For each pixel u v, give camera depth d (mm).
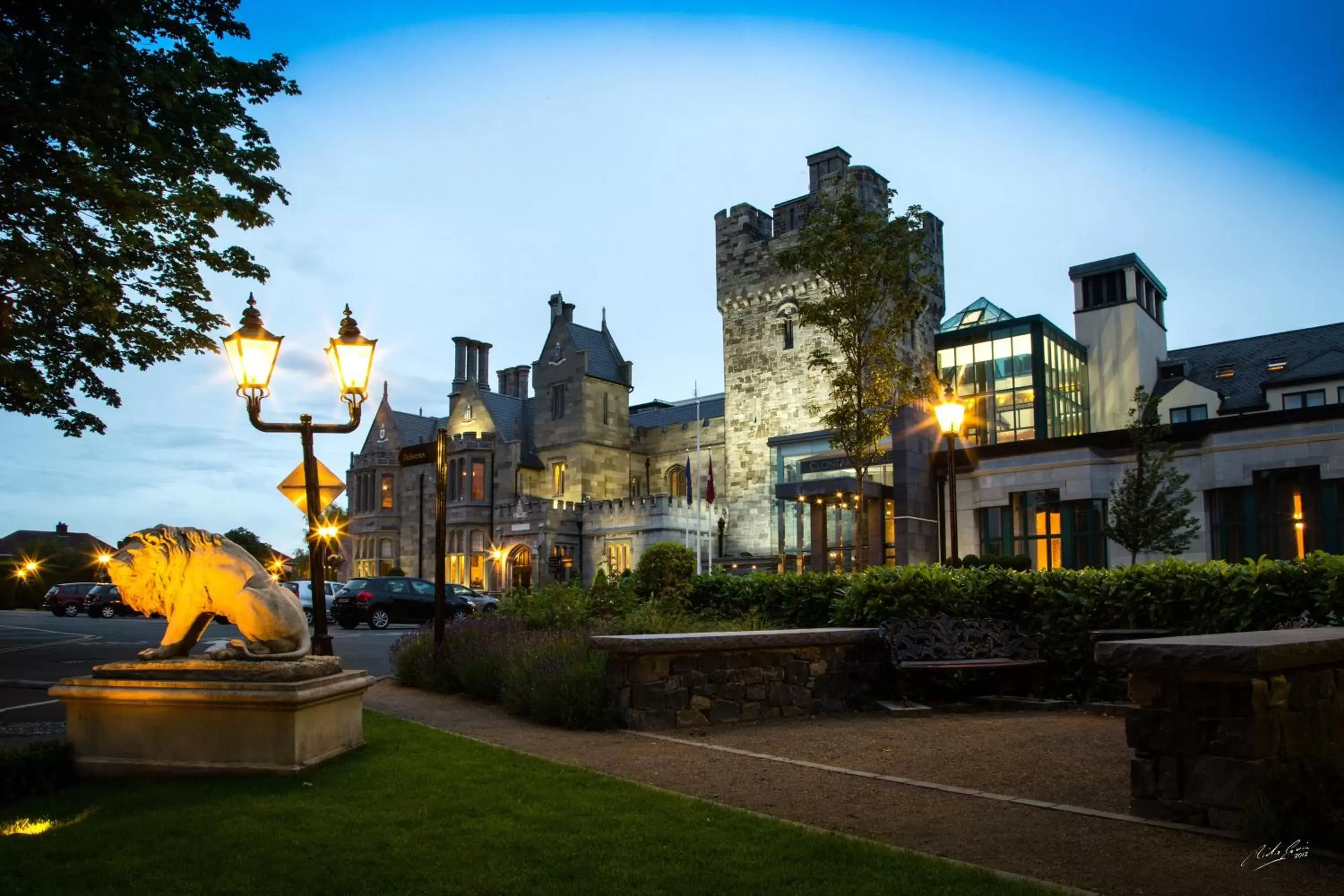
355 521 65562
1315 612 9945
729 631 12930
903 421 25156
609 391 61375
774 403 51844
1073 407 46250
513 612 17484
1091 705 11453
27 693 13750
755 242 54156
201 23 14242
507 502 55812
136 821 6184
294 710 7547
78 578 61344
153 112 13336
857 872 5105
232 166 14109
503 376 71375
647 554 18656
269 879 5074
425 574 60969
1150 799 6277
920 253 22859
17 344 16328
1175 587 11227
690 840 5707
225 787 7152
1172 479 25234
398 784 7199
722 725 10562
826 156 51250
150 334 17266
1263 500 25703
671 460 61781
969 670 12172
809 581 15523
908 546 24562
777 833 5836
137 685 7684
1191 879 5086
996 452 27594
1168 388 47875
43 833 6020
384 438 66625
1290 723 6102
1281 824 5578
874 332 22500
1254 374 46062
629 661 10328
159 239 16219
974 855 5586
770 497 51406
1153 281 51281
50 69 11414
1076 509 26531
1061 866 5352
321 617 11492
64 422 18359
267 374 11508
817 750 9086
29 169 12523
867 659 12086
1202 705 6074
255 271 17062
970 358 44656
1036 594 12430
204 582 8234
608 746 9172
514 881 5004
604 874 5094
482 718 11195
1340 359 42094
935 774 7934
